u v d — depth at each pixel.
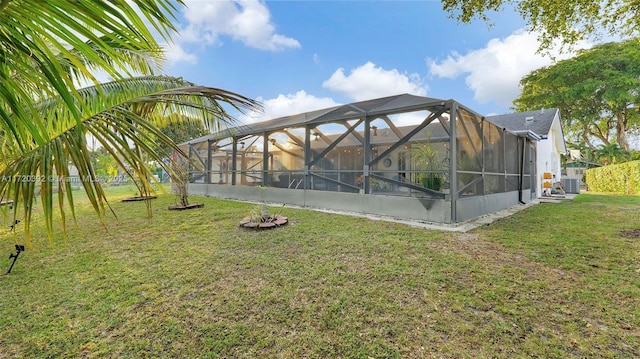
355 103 6.24
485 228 5.07
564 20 5.18
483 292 2.58
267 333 2.04
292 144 8.95
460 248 3.86
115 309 2.40
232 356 1.81
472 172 6.12
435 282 2.80
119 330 2.11
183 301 2.52
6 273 3.22
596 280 2.80
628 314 2.18
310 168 8.25
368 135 6.82
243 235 4.71
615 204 8.45
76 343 1.97
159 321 2.21
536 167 11.14
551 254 3.60
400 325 2.10
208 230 5.12
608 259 3.40
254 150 10.20
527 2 5.31
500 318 2.17
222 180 11.05
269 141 9.41
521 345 1.85
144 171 1.67
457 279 2.86
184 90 1.94
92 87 2.54
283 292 2.65
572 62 19.56
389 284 2.77
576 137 24.22
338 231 4.84
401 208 6.07
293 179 8.91
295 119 7.99
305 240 4.32
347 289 2.68
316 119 7.70
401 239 4.30
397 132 7.10
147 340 1.98
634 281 2.77
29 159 1.38
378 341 1.92
